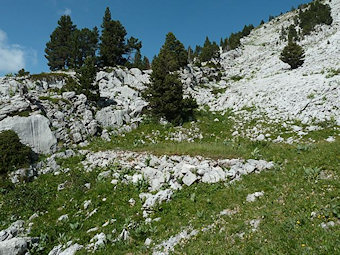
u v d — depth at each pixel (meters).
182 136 30.64
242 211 11.34
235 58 98.25
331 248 7.54
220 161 16.98
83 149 26.05
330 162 13.38
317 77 36.78
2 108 24.50
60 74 40.09
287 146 19.39
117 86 45.12
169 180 16.47
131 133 31.27
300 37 87.81
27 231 14.18
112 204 15.59
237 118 35.16
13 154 20.73
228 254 8.73
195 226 11.38
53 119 27.59
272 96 37.09
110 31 59.44
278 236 8.76
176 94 33.91
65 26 61.78
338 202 9.59
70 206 16.33
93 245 11.83
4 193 18.27
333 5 115.75
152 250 10.66
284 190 11.91
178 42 58.88
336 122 25.59
